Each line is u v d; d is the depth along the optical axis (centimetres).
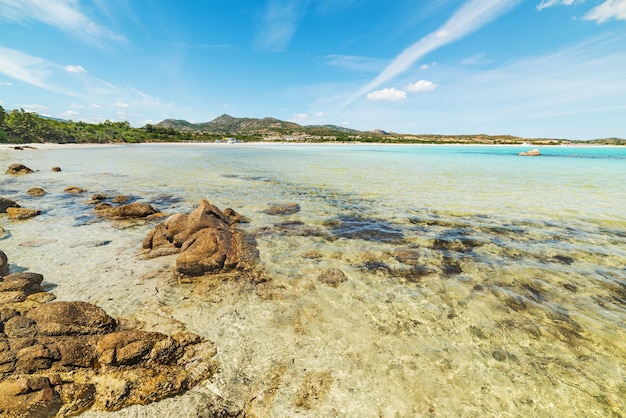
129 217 1348
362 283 809
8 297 641
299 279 821
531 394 464
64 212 1416
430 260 967
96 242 1047
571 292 777
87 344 491
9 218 1282
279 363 511
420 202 1786
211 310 660
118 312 638
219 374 482
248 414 419
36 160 3875
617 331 622
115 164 3709
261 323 621
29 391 391
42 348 453
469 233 1232
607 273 884
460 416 425
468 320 653
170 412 414
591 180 2761
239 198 1834
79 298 687
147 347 492
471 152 8475
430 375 496
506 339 593
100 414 404
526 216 1491
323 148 10062
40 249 970
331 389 462
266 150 8119
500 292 773
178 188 2138
